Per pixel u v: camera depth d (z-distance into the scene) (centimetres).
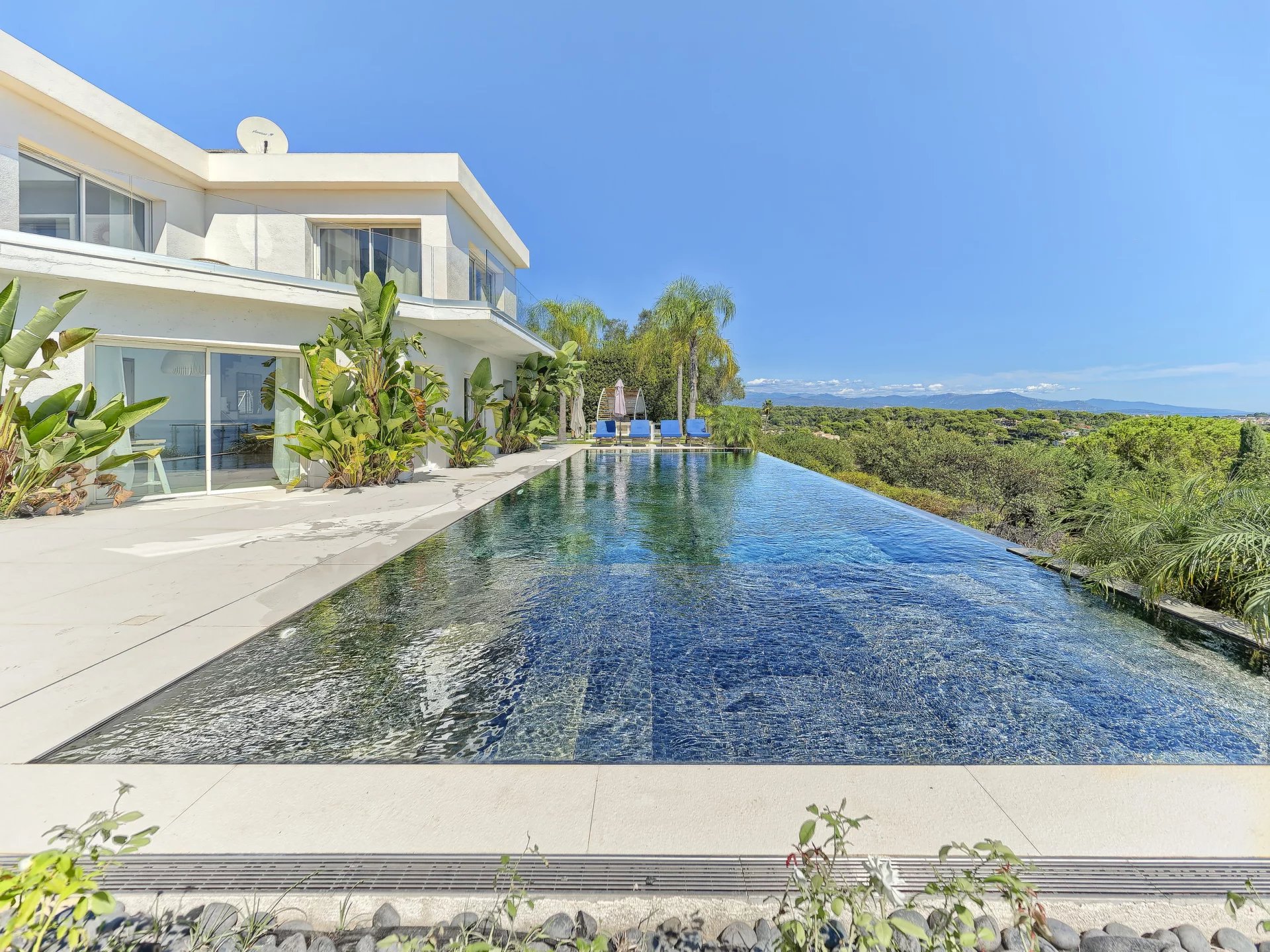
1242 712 288
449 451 1474
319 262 1124
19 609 428
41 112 1060
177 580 505
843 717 283
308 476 1112
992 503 1855
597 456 2039
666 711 289
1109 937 165
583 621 418
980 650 368
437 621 416
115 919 167
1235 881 178
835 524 795
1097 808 211
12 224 809
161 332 926
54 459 785
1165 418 3028
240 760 242
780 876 178
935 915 167
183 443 976
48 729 263
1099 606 455
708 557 607
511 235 1927
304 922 171
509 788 222
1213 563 429
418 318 1244
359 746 254
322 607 445
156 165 1282
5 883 121
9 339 755
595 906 171
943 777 231
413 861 182
